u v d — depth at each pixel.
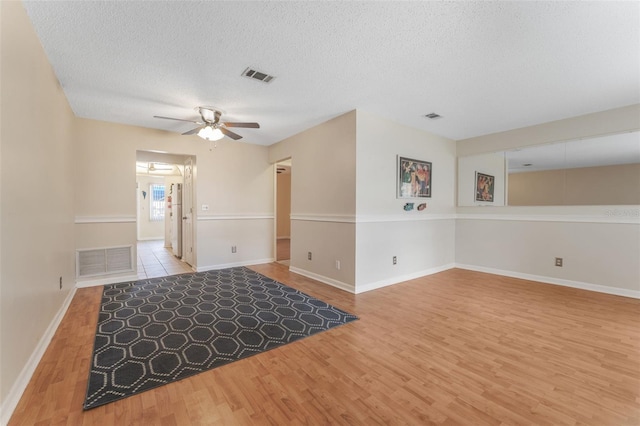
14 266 1.63
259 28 2.01
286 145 5.07
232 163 5.26
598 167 3.68
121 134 4.21
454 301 3.36
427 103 3.42
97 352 2.16
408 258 4.34
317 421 1.50
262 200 5.66
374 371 1.96
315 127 4.33
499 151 4.61
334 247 4.00
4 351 1.48
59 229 2.81
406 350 2.24
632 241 3.46
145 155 5.35
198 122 4.00
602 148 3.65
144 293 3.65
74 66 2.52
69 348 2.22
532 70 2.60
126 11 1.83
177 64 2.51
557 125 4.00
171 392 1.72
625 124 3.46
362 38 2.12
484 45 2.21
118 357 2.09
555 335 2.48
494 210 4.69
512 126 4.31
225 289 3.85
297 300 3.40
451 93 3.12
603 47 2.22
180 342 2.34
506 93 3.11
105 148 4.09
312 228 4.43
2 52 1.49
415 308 3.13
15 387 1.60
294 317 2.88
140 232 9.38
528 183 4.30
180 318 2.85
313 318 2.86
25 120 1.84
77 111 3.65
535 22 1.93
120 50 2.28
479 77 2.74
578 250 3.86
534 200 4.25
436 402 1.65
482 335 2.49
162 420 1.49
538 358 2.11
